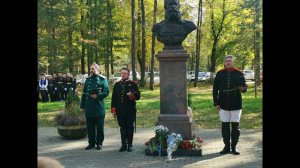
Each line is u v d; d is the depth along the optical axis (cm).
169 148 759
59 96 2311
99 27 3097
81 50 2864
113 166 718
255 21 2128
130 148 855
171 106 838
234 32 3809
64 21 2317
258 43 2123
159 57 837
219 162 730
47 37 2214
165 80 843
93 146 896
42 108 1795
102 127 884
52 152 859
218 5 3594
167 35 837
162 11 3375
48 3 2217
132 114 857
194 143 795
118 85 856
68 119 1008
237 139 802
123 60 3978
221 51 3981
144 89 3225
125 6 3403
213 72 3956
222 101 805
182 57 830
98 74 881
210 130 1141
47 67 2403
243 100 1944
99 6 3073
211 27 3806
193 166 702
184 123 823
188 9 3331
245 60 3444
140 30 3331
